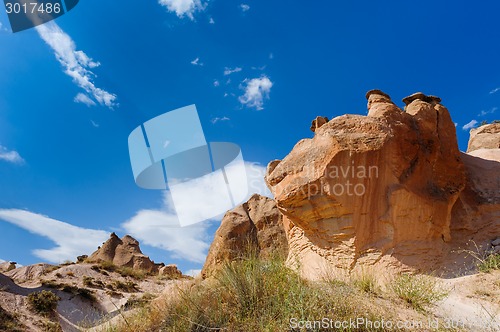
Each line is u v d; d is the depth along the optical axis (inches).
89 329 269.7
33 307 850.8
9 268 1517.0
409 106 457.7
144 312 258.5
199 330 202.8
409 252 354.9
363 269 333.4
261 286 224.2
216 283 247.4
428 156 411.5
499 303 265.3
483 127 732.7
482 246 390.9
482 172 489.1
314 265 388.8
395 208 362.6
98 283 1187.3
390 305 243.0
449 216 402.3
